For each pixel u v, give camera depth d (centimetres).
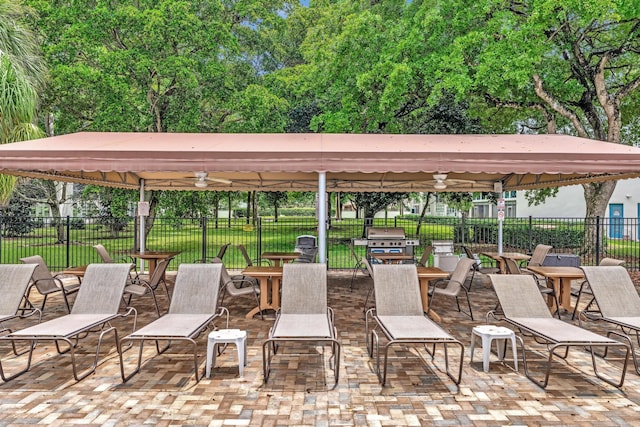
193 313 564
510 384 464
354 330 680
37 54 1277
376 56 1438
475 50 1298
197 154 620
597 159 625
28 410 398
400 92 1275
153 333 470
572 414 395
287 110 1869
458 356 556
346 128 1475
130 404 412
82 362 525
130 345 591
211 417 386
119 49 1518
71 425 371
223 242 2323
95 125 1413
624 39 1378
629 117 1698
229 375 487
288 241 2361
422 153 628
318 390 446
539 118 1806
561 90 1455
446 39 1362
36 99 1028
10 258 1661
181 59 1424
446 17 1356
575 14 1204
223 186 1186
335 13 1762
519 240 1884
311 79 1762
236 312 789
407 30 1416
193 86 1440
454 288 763
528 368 512
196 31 1501
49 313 764
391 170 629
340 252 1988
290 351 572
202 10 1675
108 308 563
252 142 777
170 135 895
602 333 660
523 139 866
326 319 542
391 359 543
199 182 736
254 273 723
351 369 508
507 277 583
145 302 866
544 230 1878
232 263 1619
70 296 907
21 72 898
